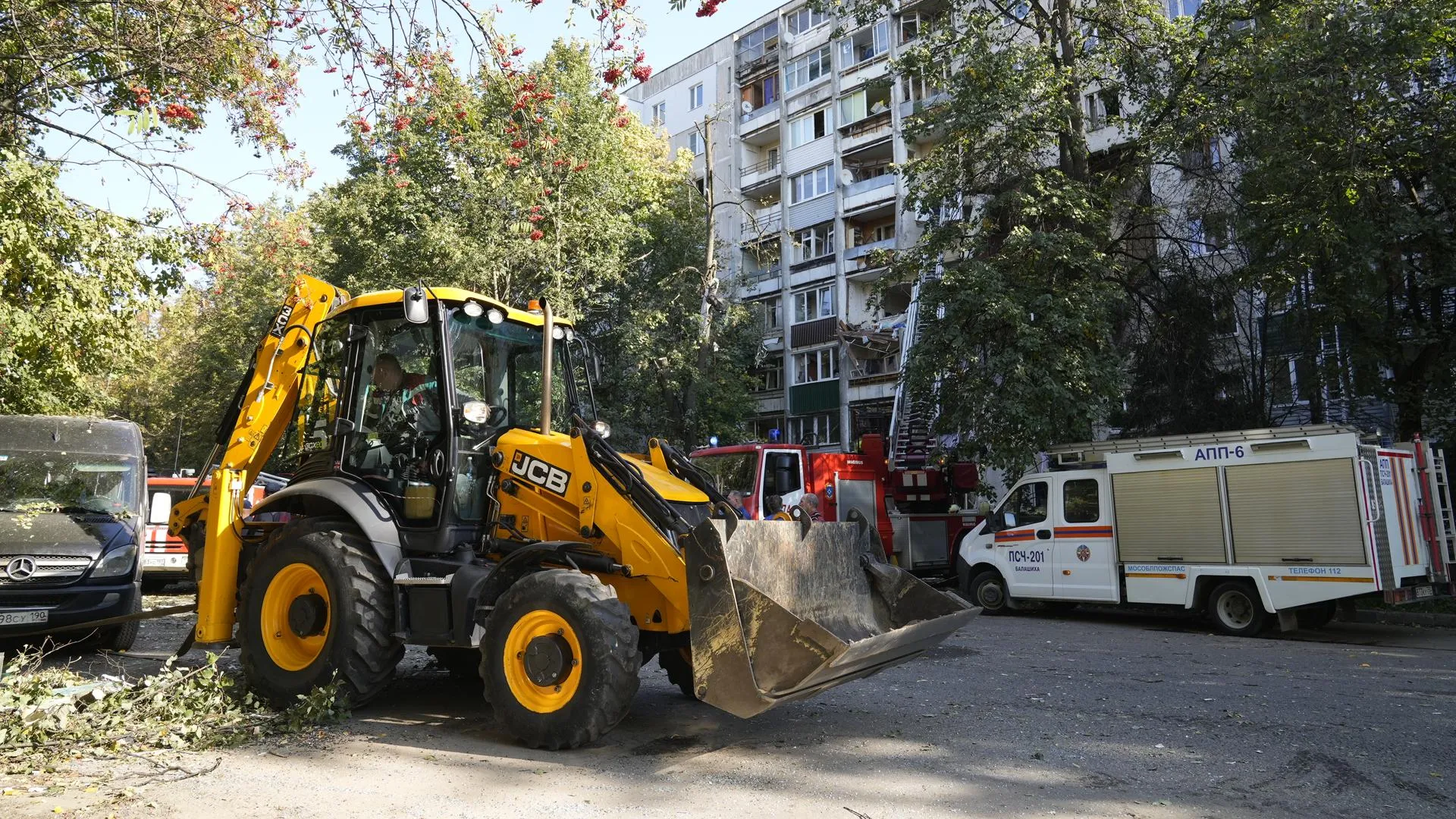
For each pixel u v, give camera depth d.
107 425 10.33
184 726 5.69
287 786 4.66
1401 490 11.19
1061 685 7.70
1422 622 12.45
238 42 10.11
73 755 5.14
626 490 5.77
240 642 6.42
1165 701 6.99
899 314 32.78
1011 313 14.89
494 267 21.41
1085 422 15.32
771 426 36.59
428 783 4.73
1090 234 16.89
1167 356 18.17
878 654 5.36
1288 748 5.55
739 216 39.31
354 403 6.79
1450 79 14.31
